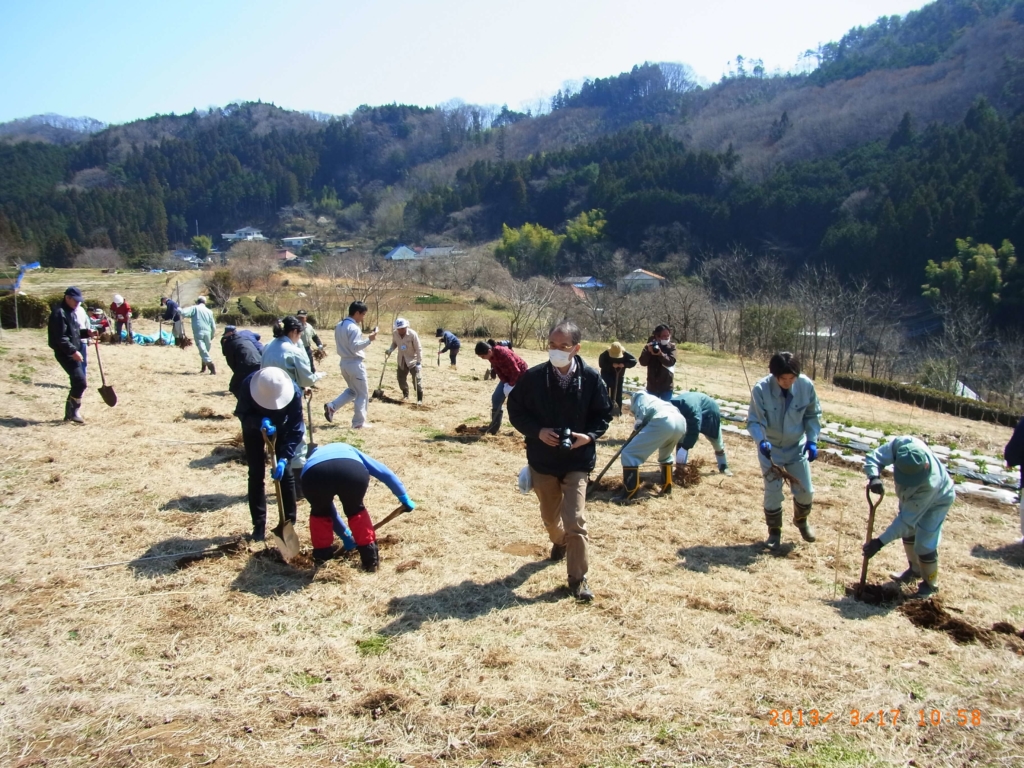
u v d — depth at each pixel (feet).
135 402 38.06
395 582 18.03
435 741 12.10
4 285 175.94
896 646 15.78
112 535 20.36
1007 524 25.55
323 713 12.77
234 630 15.55
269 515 22.21
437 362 65.31
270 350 24.47
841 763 11.85
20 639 14.93
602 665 14.47
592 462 17.54
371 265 183.01
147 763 11.39
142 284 179.22
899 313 157.07
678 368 82.48
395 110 553.23
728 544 21.86
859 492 28.02
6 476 24.63
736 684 14.01
